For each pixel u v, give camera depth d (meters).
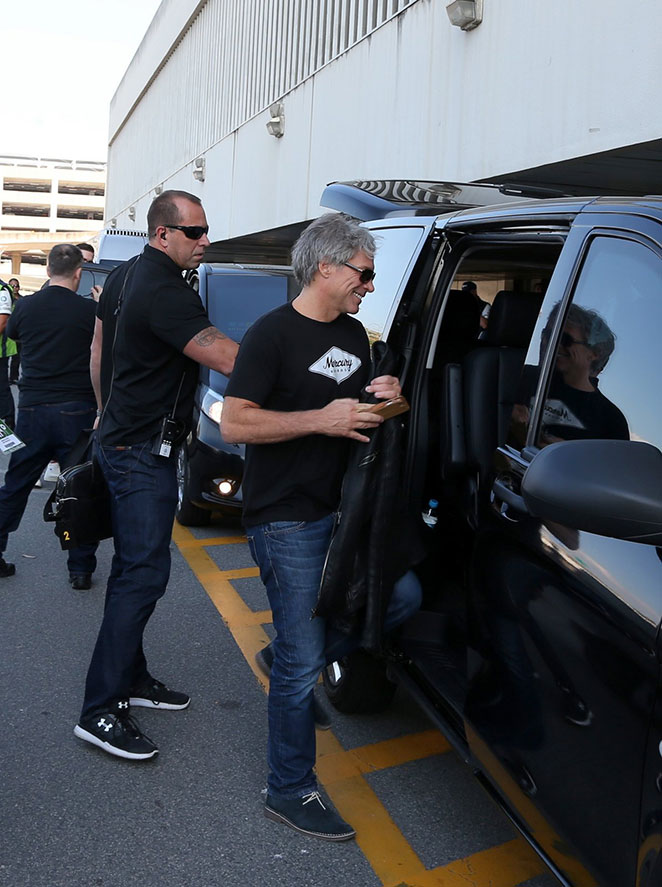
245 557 5.74
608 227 2.10
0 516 4.96
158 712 3.51
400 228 3.19
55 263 4.82
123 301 3.05
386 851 2.66
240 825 2.76
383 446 2.46
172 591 5.02
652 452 1.59
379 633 2.51
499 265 3.25
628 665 1.68
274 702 2.68
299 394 2.50
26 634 4.26
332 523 2.57
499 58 8.44
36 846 2.62
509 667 2.13
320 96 13.36
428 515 3.00
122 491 3.10
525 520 2.11
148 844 2.65
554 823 1.90
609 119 6.90
